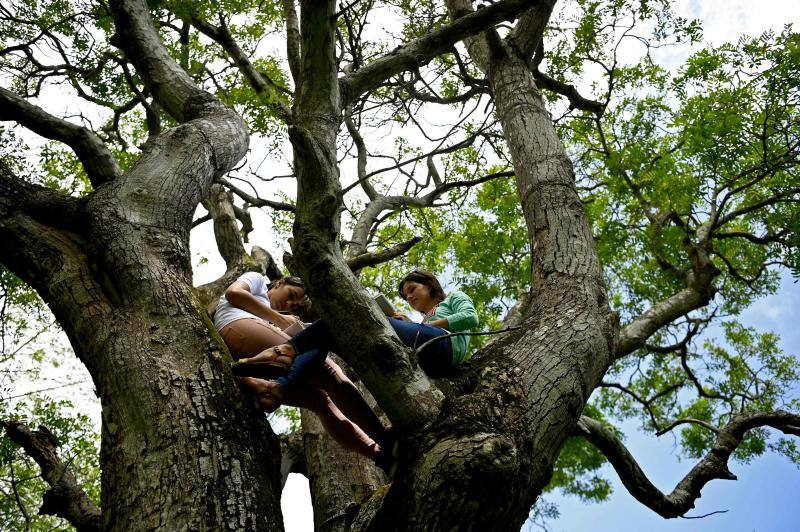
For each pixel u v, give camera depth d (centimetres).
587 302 353
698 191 903
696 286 805
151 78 514
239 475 260
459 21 489
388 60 471
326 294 274
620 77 1020
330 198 279
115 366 288
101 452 275
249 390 306
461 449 249
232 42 746
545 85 939
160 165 395
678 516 566
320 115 373
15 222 344
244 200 859
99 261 332
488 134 983
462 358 347
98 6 673
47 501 361
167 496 246
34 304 803
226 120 476
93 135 420
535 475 271
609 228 992
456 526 241
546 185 455
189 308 318
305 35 376
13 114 409
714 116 855
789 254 903
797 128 845
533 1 488
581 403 307
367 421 360
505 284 984
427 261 1005
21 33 754
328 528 453
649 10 863
